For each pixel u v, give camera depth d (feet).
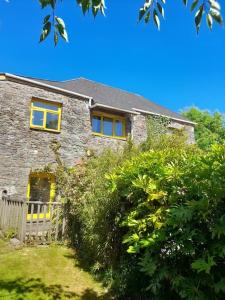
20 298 16.71
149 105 70.38
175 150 16.33
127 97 69.67
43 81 49.73
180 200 12.55
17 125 42.37
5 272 20.66
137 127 57.47
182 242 11.33
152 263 12.37
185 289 11.21
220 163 10.61
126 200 17.79
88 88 61.93
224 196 10.28
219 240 10.53
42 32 8.82
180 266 12.25
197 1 7.93
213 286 10.40
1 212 33.01
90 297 17.62
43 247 27.25
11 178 40.75
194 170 11.55
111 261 19.62
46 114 46.19
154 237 12.32
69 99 48.93
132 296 17.11
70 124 48.32
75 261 23.86
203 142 105.29
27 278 19.92
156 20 9.11
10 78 42.52
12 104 42.27
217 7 7.52
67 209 28.94
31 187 43.19
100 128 53.98
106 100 56.54
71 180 29.68
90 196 24.63
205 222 11.22
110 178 17.02
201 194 11.16
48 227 28.91
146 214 14.64
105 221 19.79
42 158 44.21
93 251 22.38
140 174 15.06
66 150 47.14
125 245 18.26
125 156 29.04
